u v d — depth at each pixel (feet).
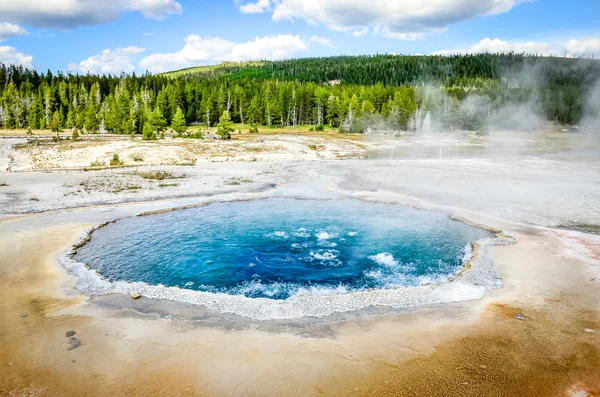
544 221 91.45
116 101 325.01
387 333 44.65
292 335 44.29
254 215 102.32
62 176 151.94
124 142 230.27
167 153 204.74
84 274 62.39
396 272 66.23
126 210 105.50
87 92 389.60
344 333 44.68
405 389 35.45
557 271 62.34
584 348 41.50
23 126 335.88
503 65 644.69
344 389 35.42
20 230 86.43
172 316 48.80
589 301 52.08
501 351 41.09
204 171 169.58
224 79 515.91
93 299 53.72
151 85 437.17
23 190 125.80
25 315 48.88
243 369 38.14
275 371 37.81
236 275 65.46
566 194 118.42
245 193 127.13
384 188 133.49
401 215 101.14
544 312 49.29
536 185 132.98
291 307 50.67
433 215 100.68
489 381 36.47
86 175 154.81
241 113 384.68
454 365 38.81
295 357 40.06
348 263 70.33
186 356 40.22
